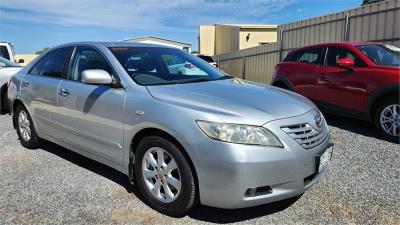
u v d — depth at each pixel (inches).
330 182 157.4
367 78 235.3
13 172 174.6
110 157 149.2
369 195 144.6
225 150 111.7
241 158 110.7
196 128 116.1
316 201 139.9
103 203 139.9
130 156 139.1
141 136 136.1
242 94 135.9
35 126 199.5
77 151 170.7
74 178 165.0
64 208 136.3
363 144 215.6
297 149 117.9
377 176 164.1
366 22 416.8
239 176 111.3
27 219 128.7
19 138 217.5
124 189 152.3
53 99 177.5
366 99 236.8
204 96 130.0
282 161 114.6
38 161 189.6
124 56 157.4
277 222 125.2
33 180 163.8
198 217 128.6
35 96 192.7
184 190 121.7
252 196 115.0
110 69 152.4
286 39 579.8
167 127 121.7
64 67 178.7
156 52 171.9
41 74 196.2
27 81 201.2
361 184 155.3
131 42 179.3
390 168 173.9
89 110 154.3
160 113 125.1
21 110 211.5
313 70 281.4
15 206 138.6
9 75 337.1
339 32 457.1
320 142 128.5
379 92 226.1
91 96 153.3
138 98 135.0
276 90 153.6
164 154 128.3
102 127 148.9
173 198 126.1
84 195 147.2
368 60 242.2
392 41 383.6
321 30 491.2
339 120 283.6
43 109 187.8
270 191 117.1
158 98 130.9
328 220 126.2
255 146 112.3
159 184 130.6
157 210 132.9
